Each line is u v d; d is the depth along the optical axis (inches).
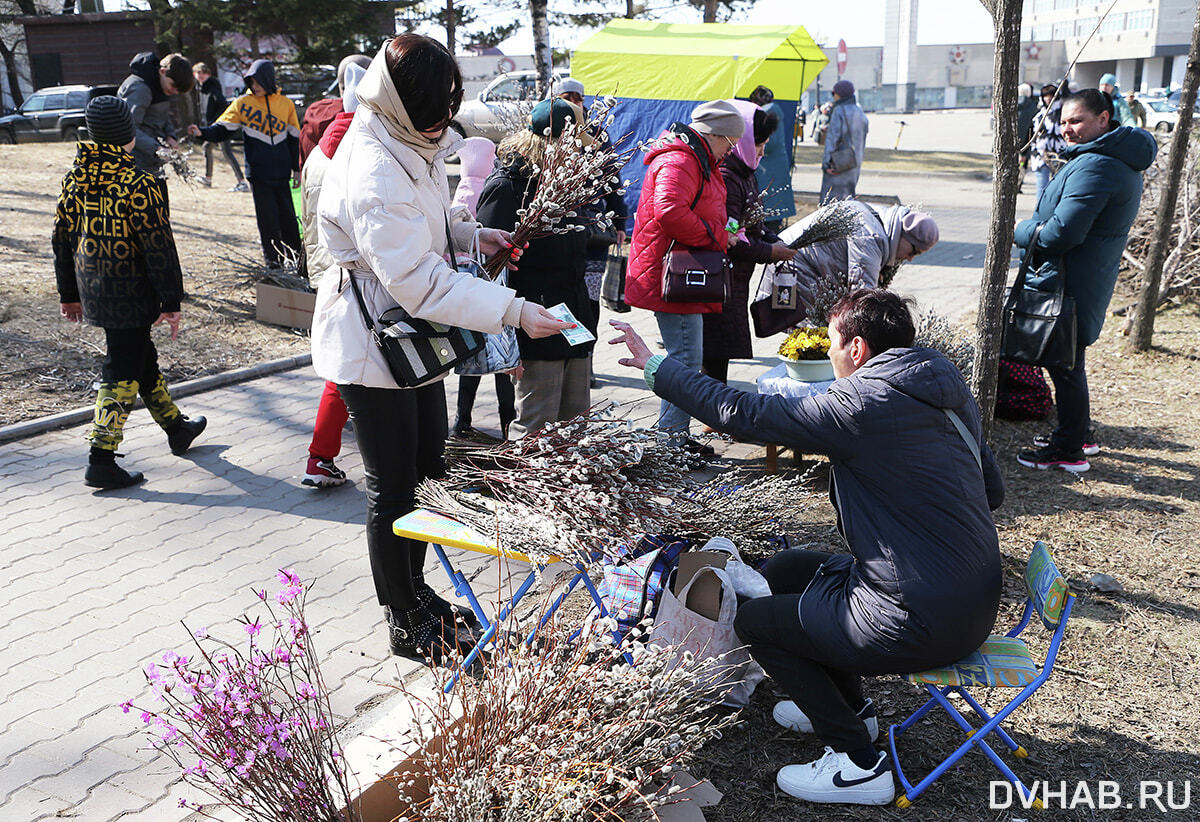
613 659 111.4
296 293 310.2
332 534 183.9
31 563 168.9
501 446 130.4
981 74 2672.2
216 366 278.2
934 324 229.6
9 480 203.8
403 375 122.6
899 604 106.7
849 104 527.8
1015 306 210.7
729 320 223.3
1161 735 128.2
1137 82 2448.3
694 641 123.9
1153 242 298.4
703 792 113.7
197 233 424.8
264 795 92.2
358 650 145.5
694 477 208.5
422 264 119.0
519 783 91.7
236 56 786.8
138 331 197.3
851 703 124.3
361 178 117.0
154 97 331.3
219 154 725.9
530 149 176.9
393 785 102.5
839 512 112.7
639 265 201.8
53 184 507.8
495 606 148.1
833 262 232.2
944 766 113.7
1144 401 266.8
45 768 118.5
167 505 194.5
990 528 110.2
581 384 198.5
